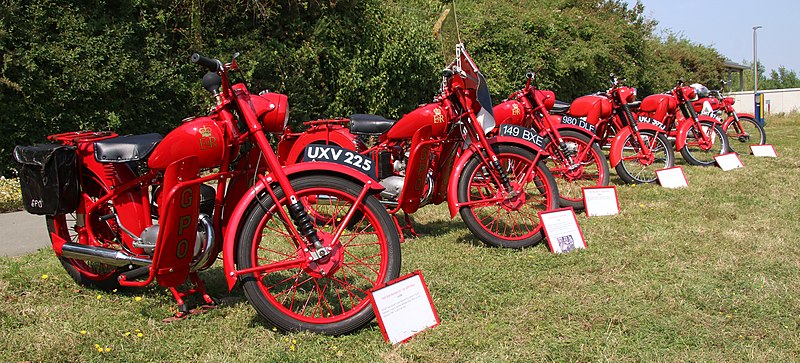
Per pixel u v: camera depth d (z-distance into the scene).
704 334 2.88
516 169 4.64
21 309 3.23
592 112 6.08
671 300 3.28
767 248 4.25
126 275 3.11
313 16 9.30
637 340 2.83
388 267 2.93
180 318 3.11
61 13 7.30
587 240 4.49
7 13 6.82
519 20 13.38
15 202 6.12
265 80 8.69
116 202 3.11
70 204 3.18
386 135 4.59
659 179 6.73
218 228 3.04
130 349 2.79
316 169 2.86
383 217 2.93
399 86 10.19
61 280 3.65
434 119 4.25
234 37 8.62
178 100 8.06
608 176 6.02
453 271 3.82
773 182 6.89
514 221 4.89
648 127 7.00
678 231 4.75
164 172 2.97
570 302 3.27
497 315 3.13
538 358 2.67
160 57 7.98
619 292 3.42
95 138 3.25
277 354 2.69
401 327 2.85
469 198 4.34
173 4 8.06
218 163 2.86
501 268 3.87
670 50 24.27
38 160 3.10
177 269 2.88
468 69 4.21
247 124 2.86
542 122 5.84
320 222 4.84
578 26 15.25
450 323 3.02
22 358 2.69
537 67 12.80
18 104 6.98
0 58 6.95
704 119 8.77
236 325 3.00
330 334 2.85
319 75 9.20
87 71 7.16
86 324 3.04
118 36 7.51
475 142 4.34
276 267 2.84
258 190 2.85
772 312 3.12
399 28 10.24
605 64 15.35
